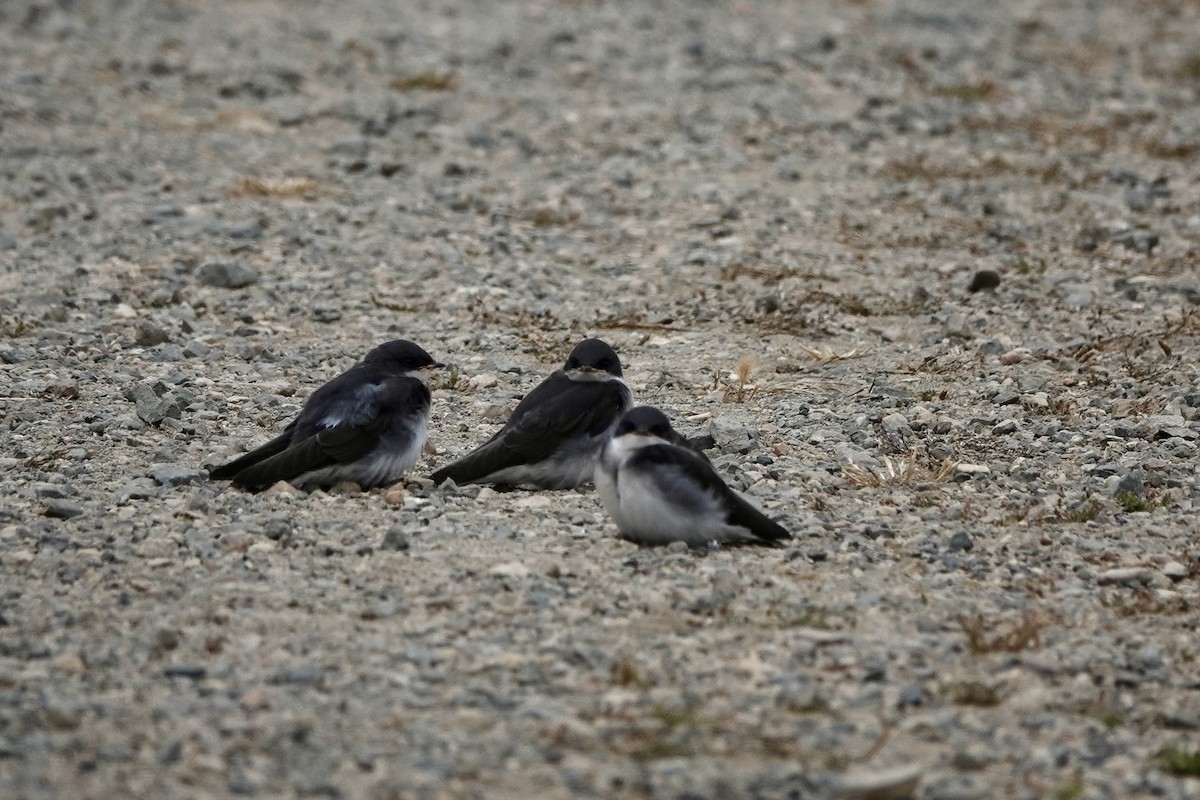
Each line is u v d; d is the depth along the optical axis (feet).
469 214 69.36
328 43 98.99
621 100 87.45
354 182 73.20
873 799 25.34
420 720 27.76
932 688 29.50
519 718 27.84
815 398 48.83
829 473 41.93
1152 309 57.82
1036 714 28.68
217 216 67.26
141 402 45.24
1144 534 38.29
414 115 83.66
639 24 106.22
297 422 39.65
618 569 34.65
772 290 59.98
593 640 30.99
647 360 53.21
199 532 35.96
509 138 80.38
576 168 75.77
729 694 28.91
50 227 64.85
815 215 69.31
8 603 32.24
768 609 32.65
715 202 70.90
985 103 88.48
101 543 35.32
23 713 27.55
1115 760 27.20
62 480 39.75
